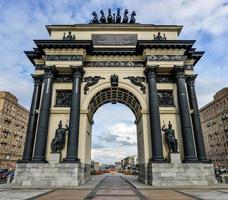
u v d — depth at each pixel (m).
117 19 36.53
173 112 29.81
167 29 34.06
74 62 30.08
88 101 30.11
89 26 34.16
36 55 32.88
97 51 31.81
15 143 90.06
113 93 34.03
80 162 26.94
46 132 27.56
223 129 82.75
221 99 85.31
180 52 30.72
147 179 26.98
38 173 24.97
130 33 33.97
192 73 32.25
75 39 32.84
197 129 29.12
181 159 27.66
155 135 27.09
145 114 29.58
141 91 30.67
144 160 28.05
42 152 26.31
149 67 29.92
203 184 24.81
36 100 30.73
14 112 90.50
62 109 29.73
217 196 16.58
